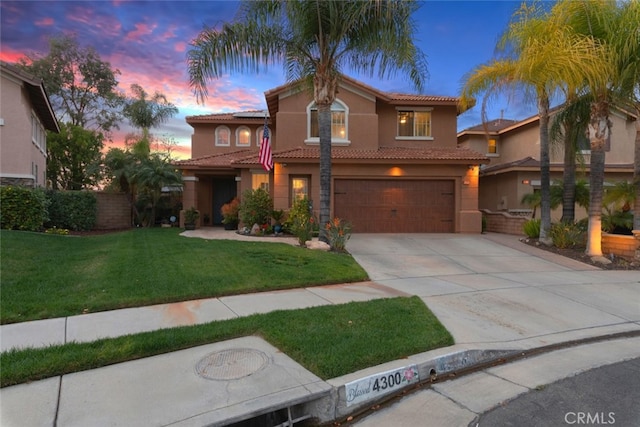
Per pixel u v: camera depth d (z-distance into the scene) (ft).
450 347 15.57
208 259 30.45
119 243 40.09
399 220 55.93
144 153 71.10
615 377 13.99
